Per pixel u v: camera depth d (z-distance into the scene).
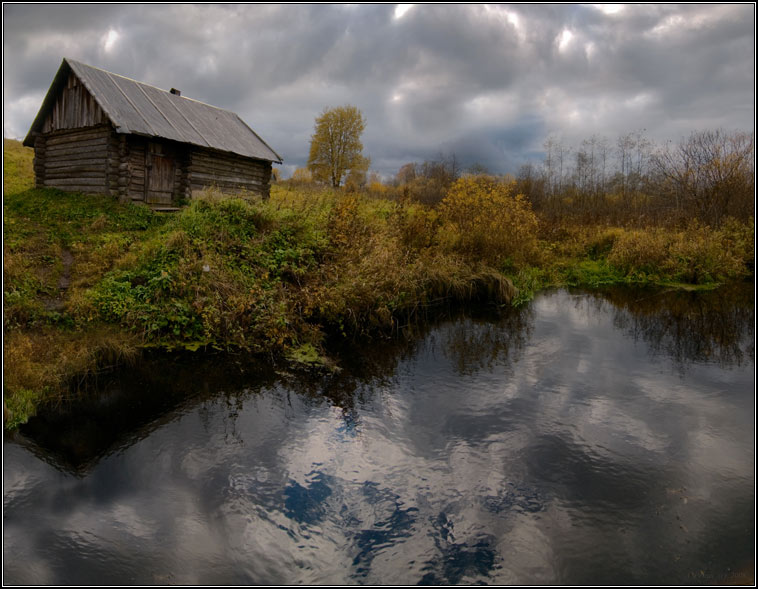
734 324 9.77
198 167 15.35
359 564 3.43
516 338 8.67
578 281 14.06
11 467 4.44
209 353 7.21
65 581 3.23
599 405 5.90
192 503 4.04
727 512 3.94
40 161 15.12
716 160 17.86
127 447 4.82
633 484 4.30
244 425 5.29
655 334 9.01
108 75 15.11
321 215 11.51
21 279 7.87
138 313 7.43
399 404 5.87
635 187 28.89
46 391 5.68
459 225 13.27
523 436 5.13
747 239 16.06
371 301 8.86
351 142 43.19
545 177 32.69
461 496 4.14
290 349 7.47
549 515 3.91
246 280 8.55
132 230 11.10
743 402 6.02
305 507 4.00
